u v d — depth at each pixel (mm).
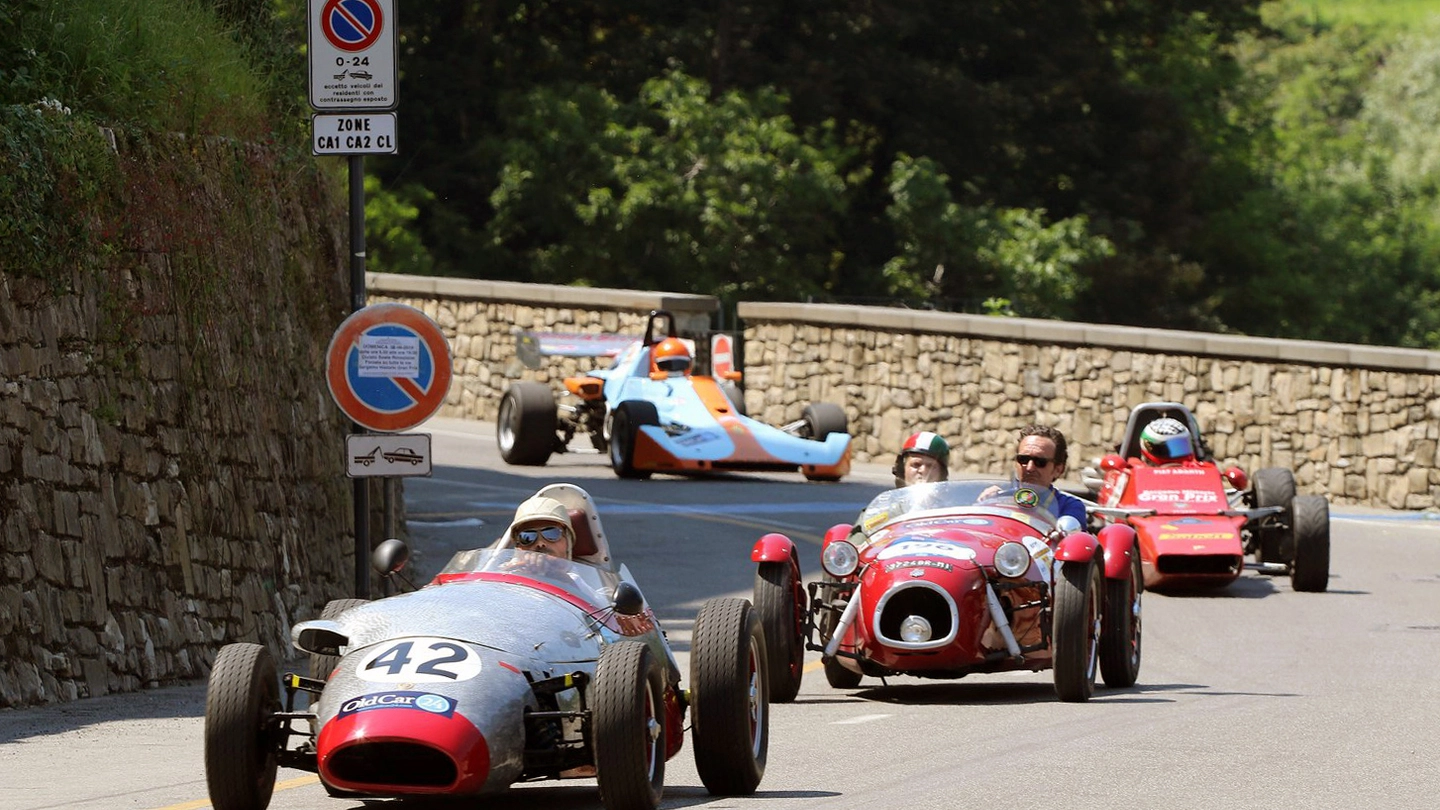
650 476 77125
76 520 35938
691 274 137875
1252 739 29219
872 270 154250
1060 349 85938
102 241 38188
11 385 34625
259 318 44969
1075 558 33750
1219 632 45719
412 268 132375
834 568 34562
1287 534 53719
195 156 42781
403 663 22297
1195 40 185000
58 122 37250
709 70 153875
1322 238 187250
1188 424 56625
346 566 48875
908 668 33750
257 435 43844
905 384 91500
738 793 24812
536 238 146125
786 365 96812
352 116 35656
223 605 40781
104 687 35844
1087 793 24500
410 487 72562
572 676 22953
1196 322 168000
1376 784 25234
